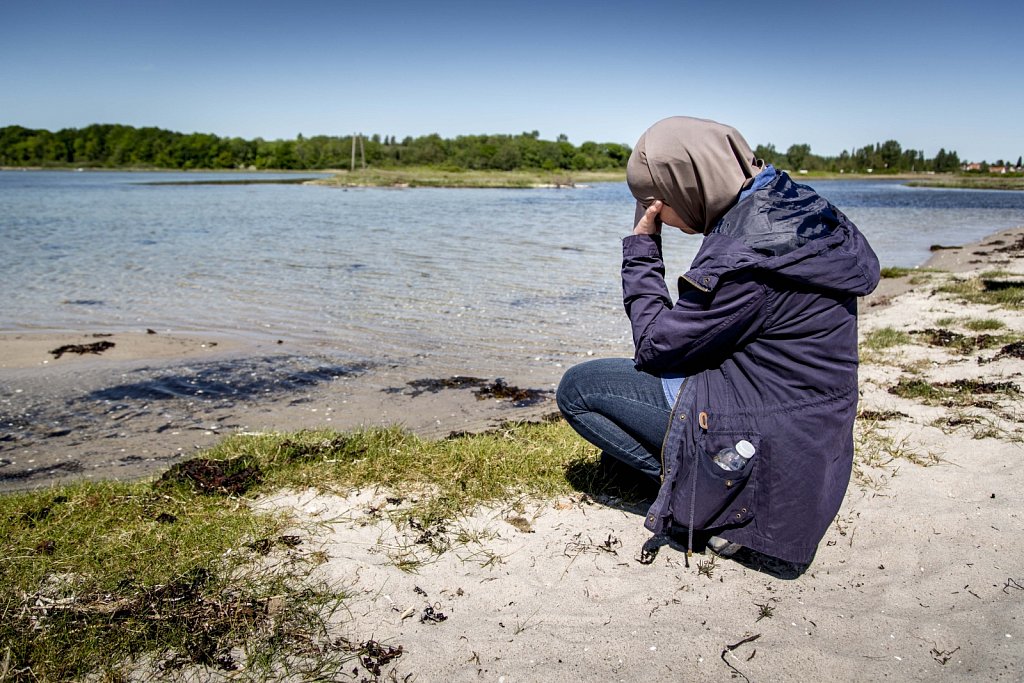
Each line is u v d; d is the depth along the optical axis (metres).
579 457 3.86
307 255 16.81
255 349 8.19
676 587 2.76
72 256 16.30
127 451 5.23
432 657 2.37
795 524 2.51
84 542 3.00
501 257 16.91
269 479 3.64
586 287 12.68
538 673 2.30
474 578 2.82
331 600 2.66
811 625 2.53
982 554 2.92
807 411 2.44
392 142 156.88
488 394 6.56
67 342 8.38
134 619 2.50
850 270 2.32
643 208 2.76
